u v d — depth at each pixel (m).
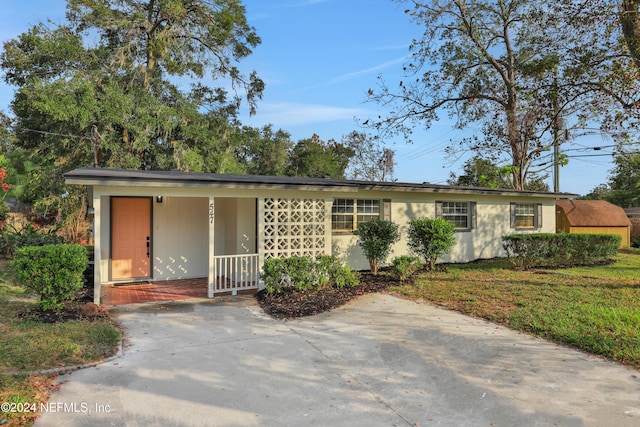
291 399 3.64
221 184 7.71
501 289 8.58
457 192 12.97
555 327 5.66
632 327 5.58
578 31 9.25
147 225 9.99
